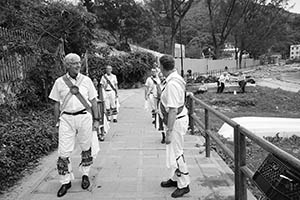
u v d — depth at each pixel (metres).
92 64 22.55
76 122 4.30
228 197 4.20
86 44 14.99
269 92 22.31
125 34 39.16
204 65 48.44
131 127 9.30
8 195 4.39
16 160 5.59
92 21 14.66
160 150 6.64
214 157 6.09
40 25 12.15
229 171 5.26
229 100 18.30
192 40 66.62
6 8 10.37
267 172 2.71
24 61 10.51
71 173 4.54
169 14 39.81
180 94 4.02
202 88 22.80
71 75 4.29
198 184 4.68
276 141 8.53
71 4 13.97
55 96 4.36
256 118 9.88
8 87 9.36
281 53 105.81
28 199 4.24
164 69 4.11
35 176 5.14
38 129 7.22
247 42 59.59
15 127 7.20
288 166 2.46
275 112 15.56
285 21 64.94
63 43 13.39
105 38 34.72
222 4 52.44
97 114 4.63
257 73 52.00
